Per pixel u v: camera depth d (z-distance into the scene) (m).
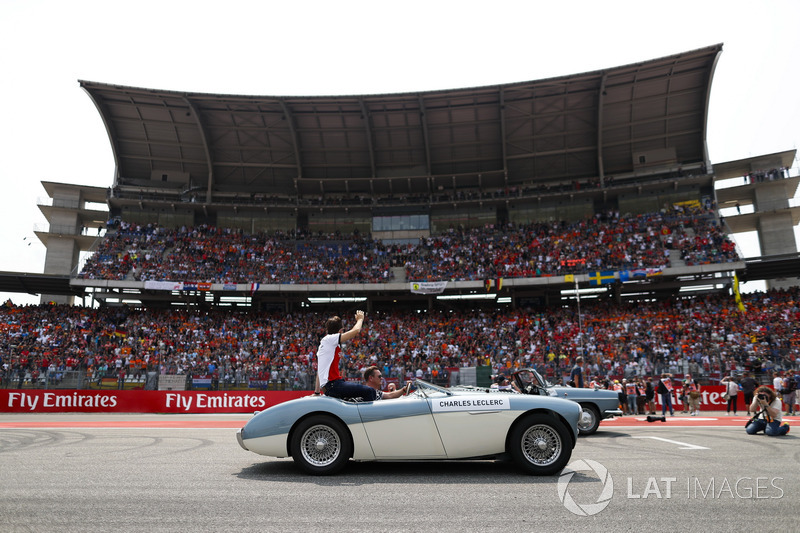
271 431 6.81
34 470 7.08
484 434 6.78
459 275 37.97
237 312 38.81
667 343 30.64
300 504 5.11
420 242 42.44
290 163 43.31
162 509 4.90
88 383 24.62
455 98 38.22
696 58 34.84
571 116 39.56
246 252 41.06
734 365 25.53
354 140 41.75
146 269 37.69
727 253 34.16
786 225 38.03
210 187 42.62
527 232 41.16
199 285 36.59
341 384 7.12
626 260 35.88
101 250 38.91
